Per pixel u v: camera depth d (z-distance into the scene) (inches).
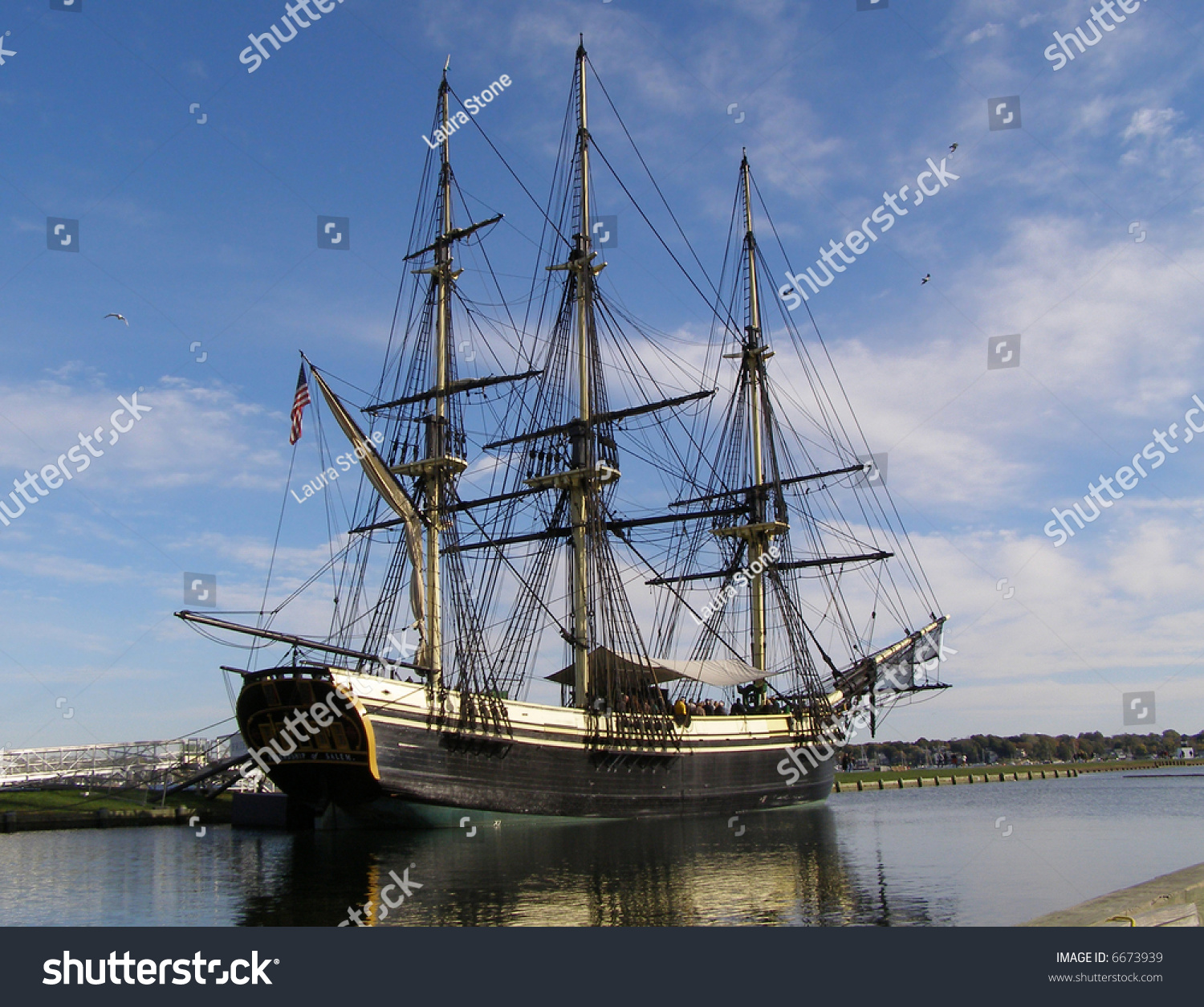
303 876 1411.2
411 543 2407.7
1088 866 1491.1
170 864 1587.1
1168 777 6387.8
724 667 2898.6
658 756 2522.1
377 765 1927.9
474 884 1300.4
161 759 2898.6
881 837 1989.4
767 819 2549.2
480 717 2116.1
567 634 2596.0
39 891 1315.2
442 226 2785.4
